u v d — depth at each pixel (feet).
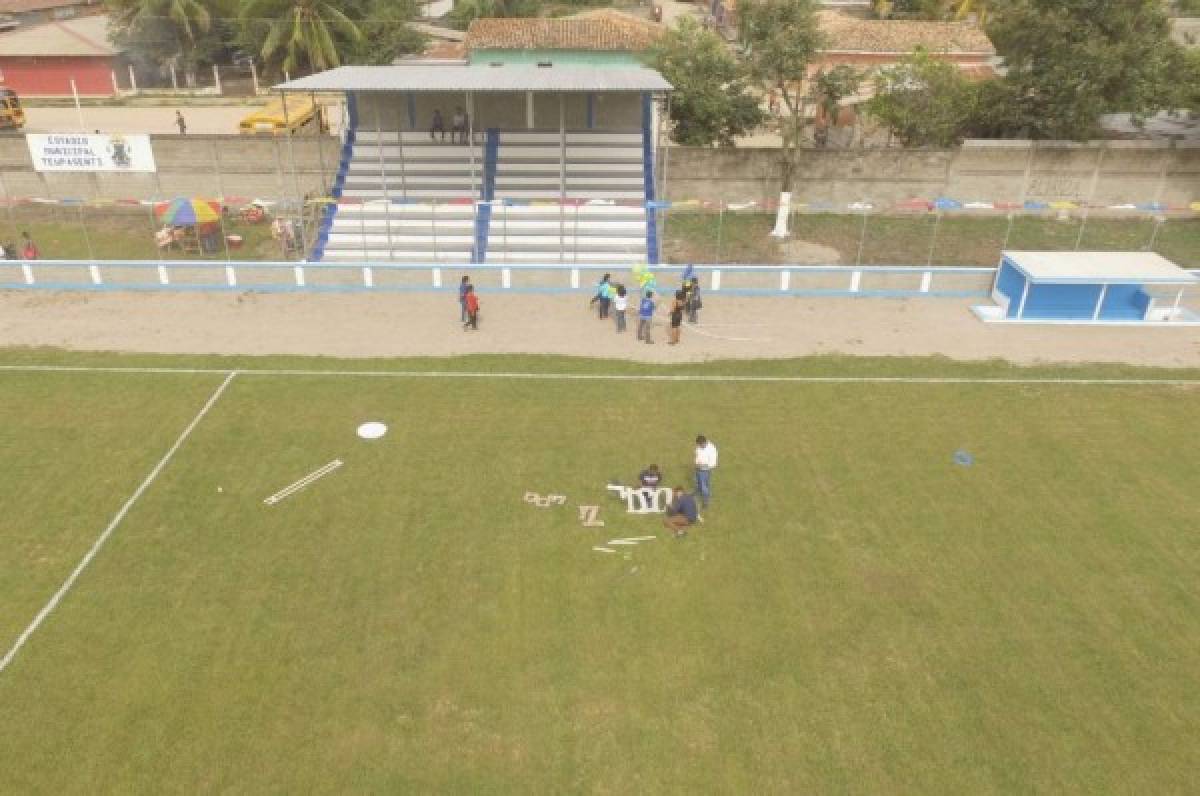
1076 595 48.60
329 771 37.70
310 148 119.55
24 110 172.76
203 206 96.27
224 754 38.40
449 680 42.45
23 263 90.43
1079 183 120.16
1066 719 40.65
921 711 41.01
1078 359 77.92
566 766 38.09
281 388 70.74
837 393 71.20
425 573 49.70
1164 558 51.70
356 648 44.27
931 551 52.06
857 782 37.50
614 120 115.55
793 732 39.88
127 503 55.36
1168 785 37.40
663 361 76.64
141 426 64.54
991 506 56.44
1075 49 116.47
